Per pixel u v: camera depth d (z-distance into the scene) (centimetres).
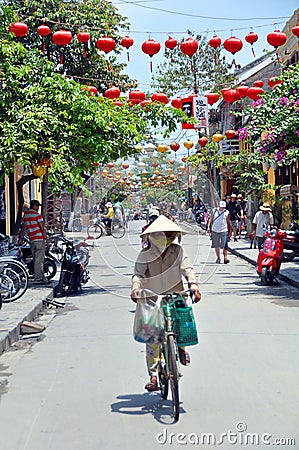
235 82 4394
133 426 686
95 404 767
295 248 2222
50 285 1767
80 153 1667
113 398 789
